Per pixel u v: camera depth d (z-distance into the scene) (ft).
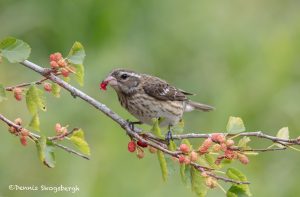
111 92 50.29
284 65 54.03
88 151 29.14
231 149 29.07
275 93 52.47
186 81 54.29
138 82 39.24
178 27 55.88
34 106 29.07
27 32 53.62
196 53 55.42
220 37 55.77
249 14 58.39
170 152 29.01
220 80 53.47
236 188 28.94
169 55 55.06
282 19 58.95
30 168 45.78
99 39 53.72
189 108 42.63
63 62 29.94
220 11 57.06
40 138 28.17
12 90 29.25
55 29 53.83
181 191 44.83
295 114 51.62
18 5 54.08
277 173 49.24
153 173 45.52
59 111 48.21
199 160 29.17
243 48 55.16
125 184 44.83
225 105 50.96
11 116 46.26
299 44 55.47
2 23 53.72
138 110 39.40
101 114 48.26
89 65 51.67
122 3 54.65
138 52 54.13
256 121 51.62
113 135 46.50
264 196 47.96
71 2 54.03
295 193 48.67
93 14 54.08
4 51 28.81
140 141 29.76
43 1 54.13
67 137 29.04
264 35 56.44
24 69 50.31
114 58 52.19
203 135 31.68
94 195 44.24
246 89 52.44
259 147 50.96
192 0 56.59
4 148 45.83
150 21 55.47
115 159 45.52
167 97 39.55
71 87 30.48
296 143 29.60
